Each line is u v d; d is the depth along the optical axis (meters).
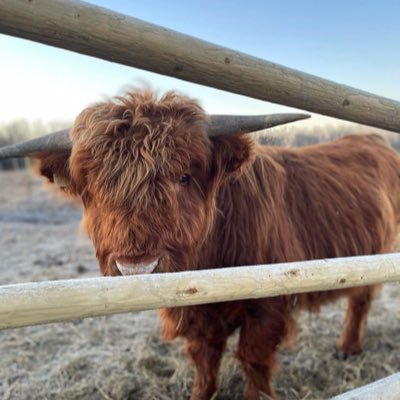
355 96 1.73
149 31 1.30
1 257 6.74
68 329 4.23
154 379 3.35
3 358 3.74
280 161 3.04
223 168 2.26
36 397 3.21
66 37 1.20
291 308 2.73
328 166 3.29
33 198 13.12
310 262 1.38
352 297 3.57
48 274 5.81
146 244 1.91
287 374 3.43
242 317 2.67
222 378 3.26
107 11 1.23
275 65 1.55
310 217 2.93
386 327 4.18
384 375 3.44
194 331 2.74
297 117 1.85
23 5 1.11
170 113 2.09
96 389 3.27
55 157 2.24
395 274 1.48
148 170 1.92
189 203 2.11
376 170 3.55
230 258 2.55
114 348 3.86
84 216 2.32
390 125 1.87
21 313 1.01
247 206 2.57
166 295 1.17
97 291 1.08
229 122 2.11
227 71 1.46
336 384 3.32
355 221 3.12
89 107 2.13
